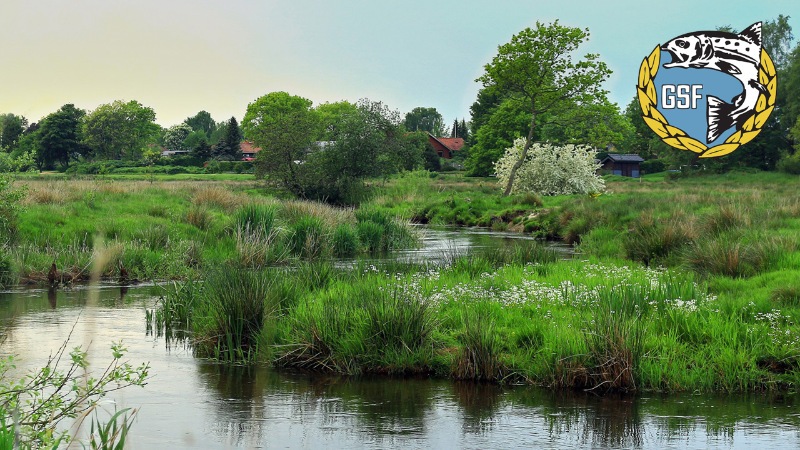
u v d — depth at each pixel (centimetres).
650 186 5903
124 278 1805
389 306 1076
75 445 709
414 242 2666
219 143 12262
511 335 1053
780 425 799
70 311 1410
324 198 4531
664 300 1173
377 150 4753
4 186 1983
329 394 920
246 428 795
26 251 1884
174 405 872
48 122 11400
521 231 3338
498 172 5194
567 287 1291
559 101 5491
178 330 1267
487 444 745
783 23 8612
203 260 2025
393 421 819
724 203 2733
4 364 618
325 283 1420
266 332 1112
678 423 807
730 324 1041
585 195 4294
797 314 1095
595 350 955
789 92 7931
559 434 774
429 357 1021
